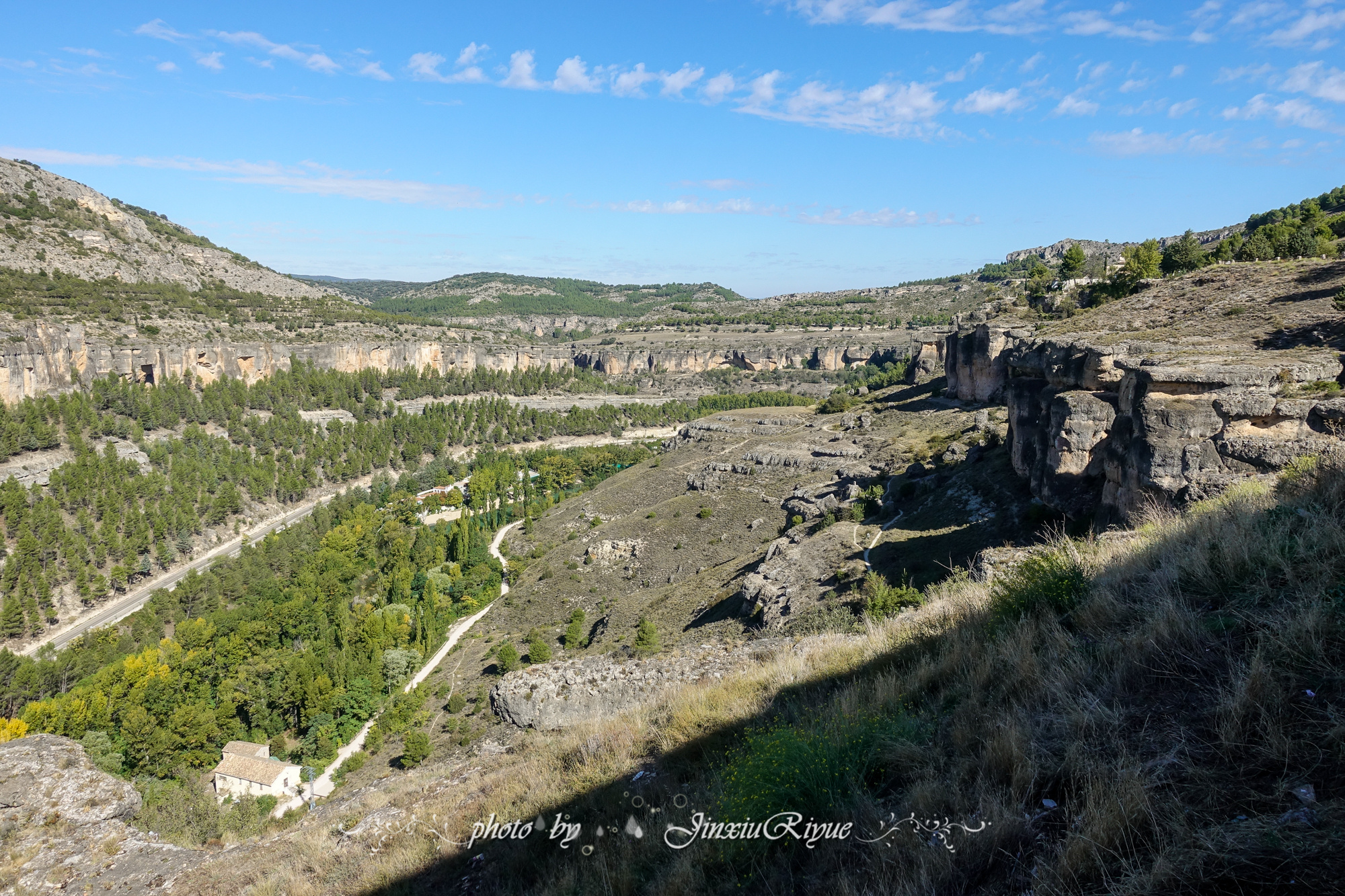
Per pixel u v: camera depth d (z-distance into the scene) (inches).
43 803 601.3
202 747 1865.2
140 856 558.9
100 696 1929.1
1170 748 210.8
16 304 6067.9
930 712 316.5
